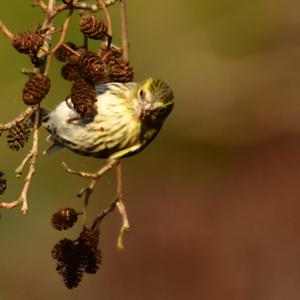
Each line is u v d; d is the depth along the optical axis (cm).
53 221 860
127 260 1816
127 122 905
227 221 1852
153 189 1853
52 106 1495
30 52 805
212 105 1723
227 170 1877
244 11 1684
